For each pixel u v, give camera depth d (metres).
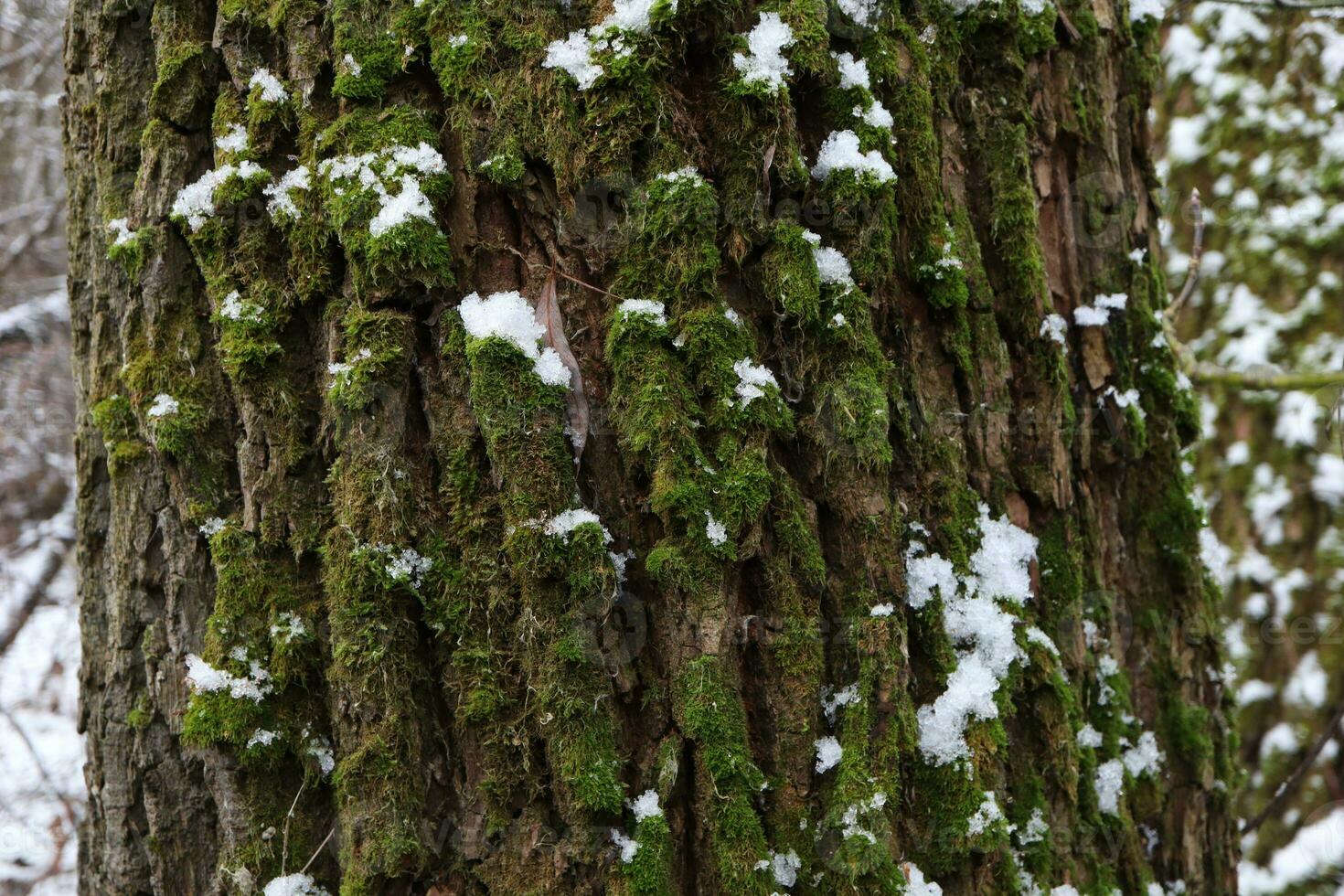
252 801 1.24
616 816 1.14
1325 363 3.40
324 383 1.24
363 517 1.17
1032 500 1.45
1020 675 1.35
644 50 1.15
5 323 5.51
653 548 1.18
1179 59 3.85
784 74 1.20
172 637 1.29
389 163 1.17
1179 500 1.63
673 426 1.15
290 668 1.23
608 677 1.15
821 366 1.23
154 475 1.31
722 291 1.20
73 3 1.42
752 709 1.20
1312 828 3.30
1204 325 3.74
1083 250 1.54
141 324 1.31
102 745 1.35
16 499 6.07
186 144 1.29
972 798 1.25
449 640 1.18
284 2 1.25
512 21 1.18
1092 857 1.44
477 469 1.18
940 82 1.38
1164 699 1.62
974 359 1.39
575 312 1.19
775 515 1.20
